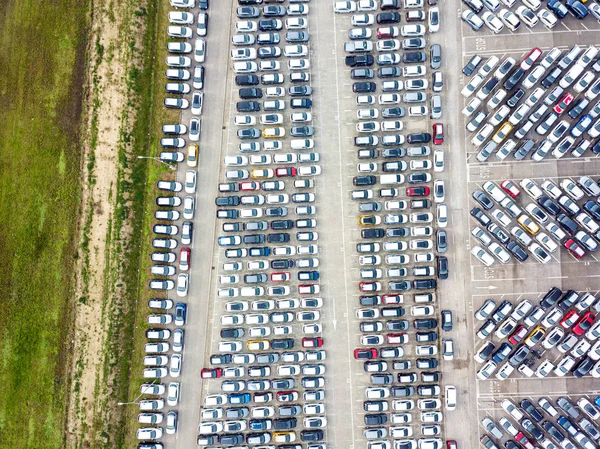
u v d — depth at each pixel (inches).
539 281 2202.3
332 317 2213.3
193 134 2214.6
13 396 2190.0
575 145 2206.0
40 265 2207.2
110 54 2226.9
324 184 2230.6
